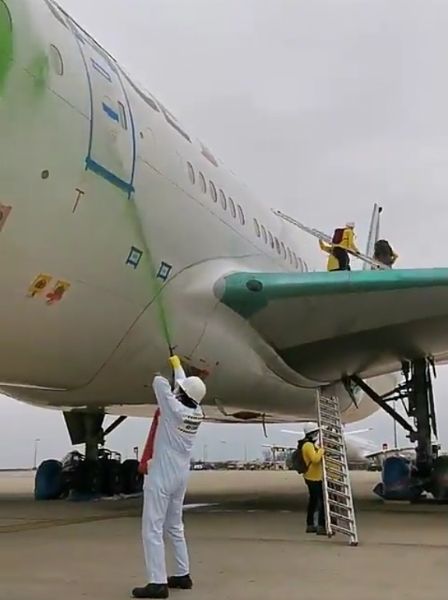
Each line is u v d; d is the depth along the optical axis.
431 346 12.25
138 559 6.48
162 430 5.06
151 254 9.16
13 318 7.70
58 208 7.45
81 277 8.05
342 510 9.11
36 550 7.10
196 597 4.82
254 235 12.86
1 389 12.48
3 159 6.74
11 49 6.71
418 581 5.41
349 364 12.98
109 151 8.15
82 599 4.73
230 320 10.93
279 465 82.94
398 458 14.27
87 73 8.00
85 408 14.79
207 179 11.12
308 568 6.00
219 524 9.66
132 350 9.53
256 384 12.41
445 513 11.23
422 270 10.44
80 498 15.42
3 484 26.27
